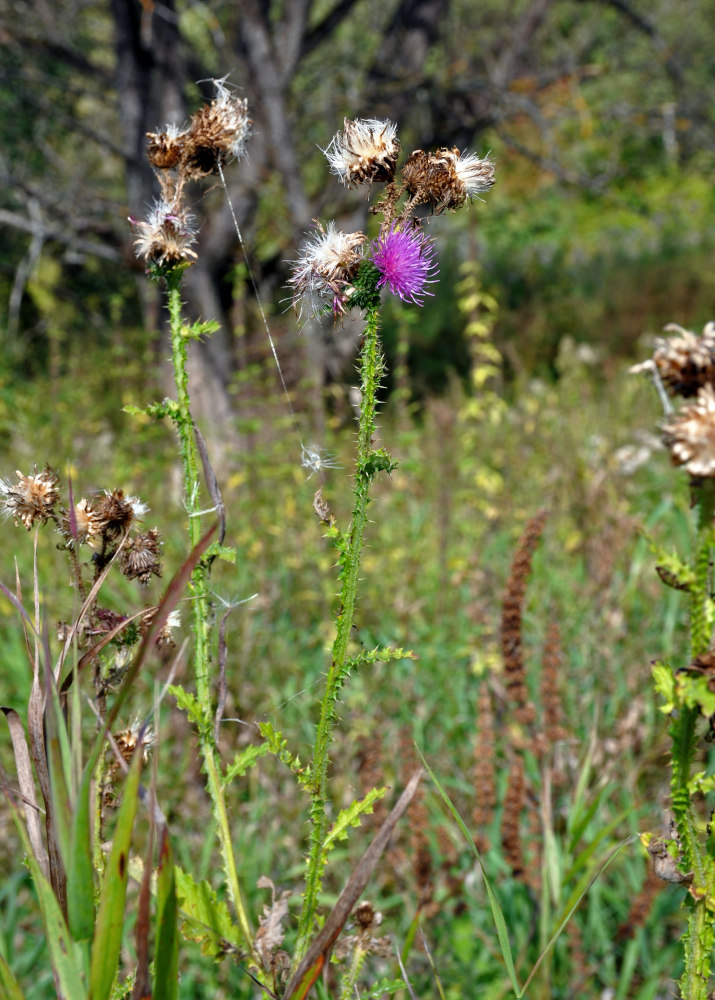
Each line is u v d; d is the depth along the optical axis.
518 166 17.52
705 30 12.52
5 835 3.05
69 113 10.08
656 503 5.04
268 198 8.27
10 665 3.73
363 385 1.09
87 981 0.94
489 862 2.76
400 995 1.81
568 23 11.58
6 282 10.77
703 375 0.83
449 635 4.12
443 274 12.55
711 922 0.95
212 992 2.51
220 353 7.58
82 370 7.96
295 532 4.82
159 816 0.96
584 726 3.15
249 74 8.24
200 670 1.21
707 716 0.84
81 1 9.25
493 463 5.98
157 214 1.20
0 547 4.54
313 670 3.86
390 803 2.88
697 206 16.95
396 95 9.55
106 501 1.18
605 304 12.19
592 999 2.52
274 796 3.13
